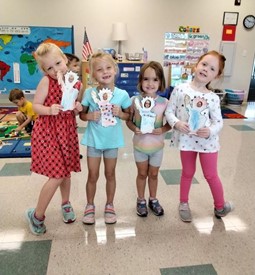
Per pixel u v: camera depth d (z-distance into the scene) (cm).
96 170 167
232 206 182
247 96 568
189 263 145
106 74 150
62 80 141
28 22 477
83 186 219
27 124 328
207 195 211
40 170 154
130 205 196
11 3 464
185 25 513
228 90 545
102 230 169
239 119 436
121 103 160
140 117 163
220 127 163
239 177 240
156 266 142
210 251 154
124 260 146
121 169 250
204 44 527
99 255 149
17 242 157
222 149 305
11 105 474
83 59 459
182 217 180
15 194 205
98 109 156
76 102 150
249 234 168
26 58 478
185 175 178
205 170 171
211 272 139
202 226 175
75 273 137
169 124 164
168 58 527
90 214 175
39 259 145
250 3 514
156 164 174
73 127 157
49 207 190
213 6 508
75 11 484
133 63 475
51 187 153
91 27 495
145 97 161
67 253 150
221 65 158
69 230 168
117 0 488
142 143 168
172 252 152
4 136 320
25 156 273
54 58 140
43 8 474
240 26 524
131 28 504
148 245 157
